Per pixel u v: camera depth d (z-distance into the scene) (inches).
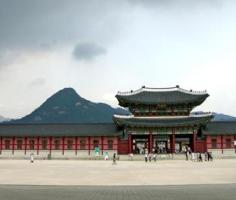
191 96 4697.3
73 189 1305.4
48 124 4761.3
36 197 1063.6
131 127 4478.3
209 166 2815.0
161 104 4635.8
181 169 2470.5
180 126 4443.9
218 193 1158.3
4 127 4690.0
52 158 4320.9
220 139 4419.3
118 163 3378.4
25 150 4512.8
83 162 3580.2
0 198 1039.6
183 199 1018.7
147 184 1530.5
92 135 4463.6
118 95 4621.1
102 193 1173.7
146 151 3747.5
